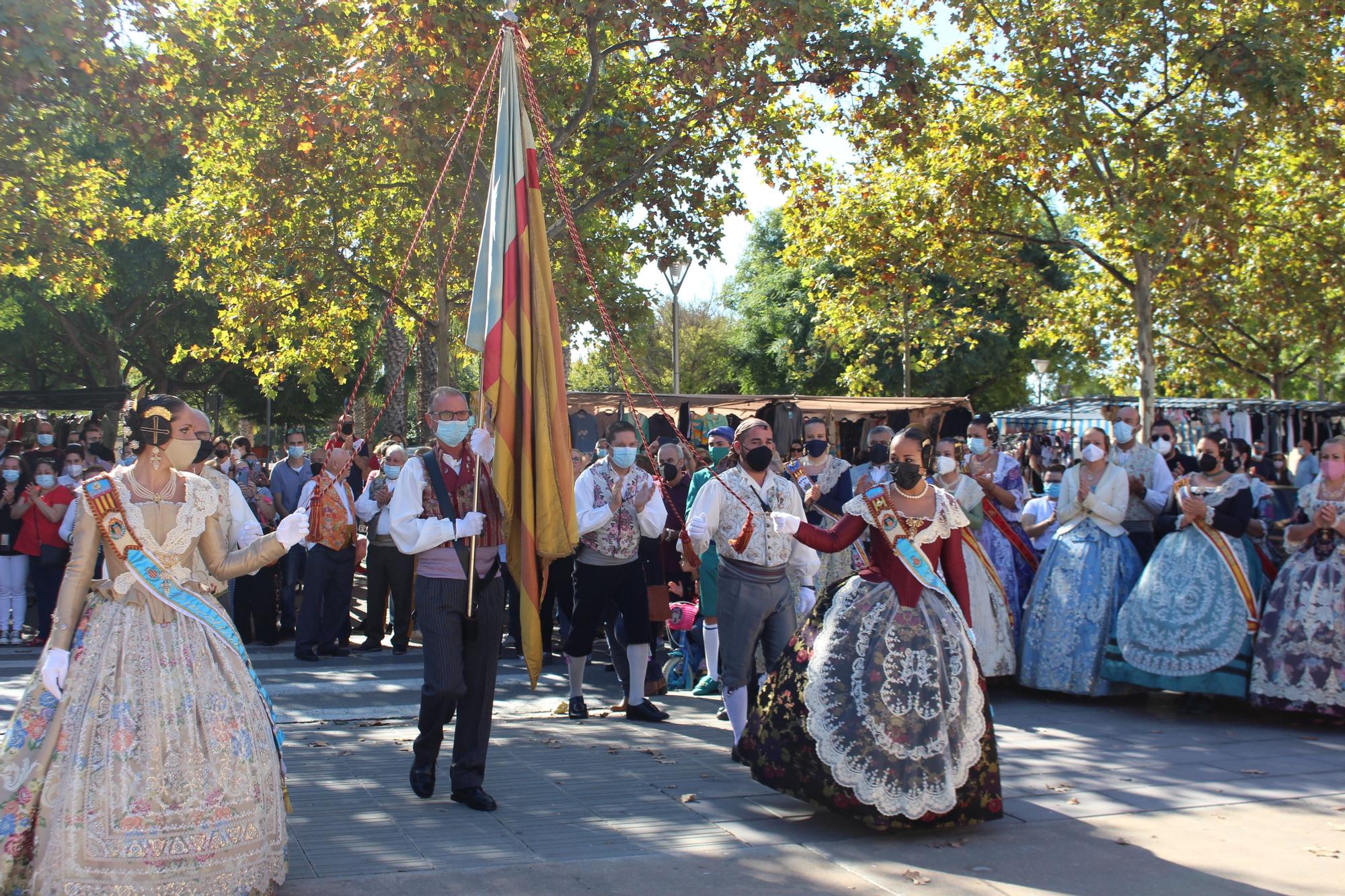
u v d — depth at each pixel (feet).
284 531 13.93
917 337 91.04
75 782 11.89
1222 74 56.54
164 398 13.53
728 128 53.42
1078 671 26.32
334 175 56.03
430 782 17.85
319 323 70.59
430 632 17.29
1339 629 23.38
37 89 42.19
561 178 53.11
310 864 14.46
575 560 25.17
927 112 55.83
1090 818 17.20
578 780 19.13
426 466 17.49
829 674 16.62
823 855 15.31
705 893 13.82
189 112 46.78
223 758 12.53
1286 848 15.79
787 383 132.26
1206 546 25.57
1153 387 64.49
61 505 34.83
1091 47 59.36
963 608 17.30
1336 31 59.36
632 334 93.25
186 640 12.96
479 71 44.19
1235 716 25.20
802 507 21.24
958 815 16.39
